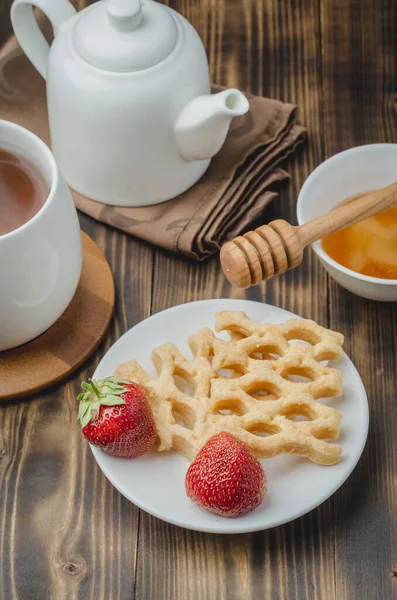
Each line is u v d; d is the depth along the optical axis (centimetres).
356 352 93
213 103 91
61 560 85
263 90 106
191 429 88
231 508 82
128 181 96
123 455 85
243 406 87
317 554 85
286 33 109
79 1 110
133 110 92
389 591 84
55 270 87
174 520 83
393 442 89
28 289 86
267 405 86
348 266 92
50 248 86
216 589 84
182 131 93
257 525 83
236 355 88
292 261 87
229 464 81
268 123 101
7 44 107
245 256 86
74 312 93
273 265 87
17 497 87
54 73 94
